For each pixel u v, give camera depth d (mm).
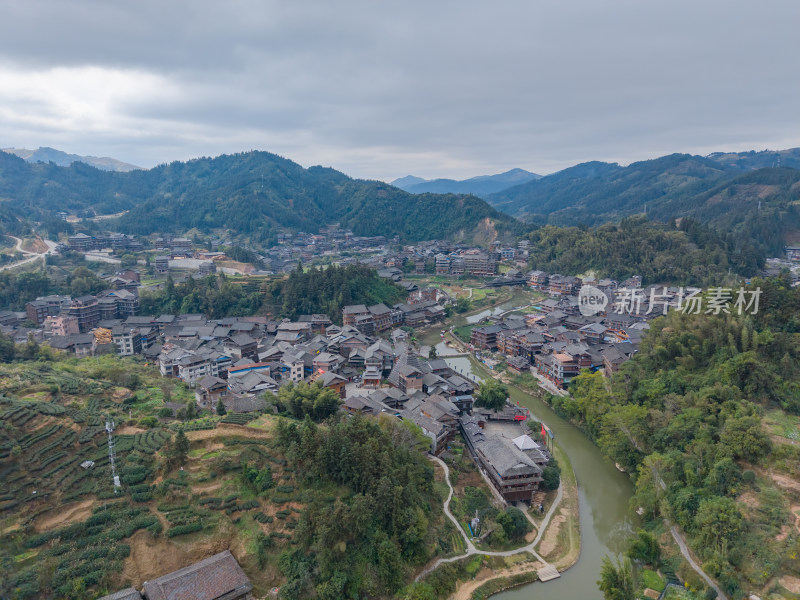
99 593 52250
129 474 64562
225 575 54406
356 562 60531
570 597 63625
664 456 78188
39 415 70250
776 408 83000
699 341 100312
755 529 63219
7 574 50656
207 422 78750
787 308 101812
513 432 96875
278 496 64562
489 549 69688
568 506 79750
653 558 66688
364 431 71188
